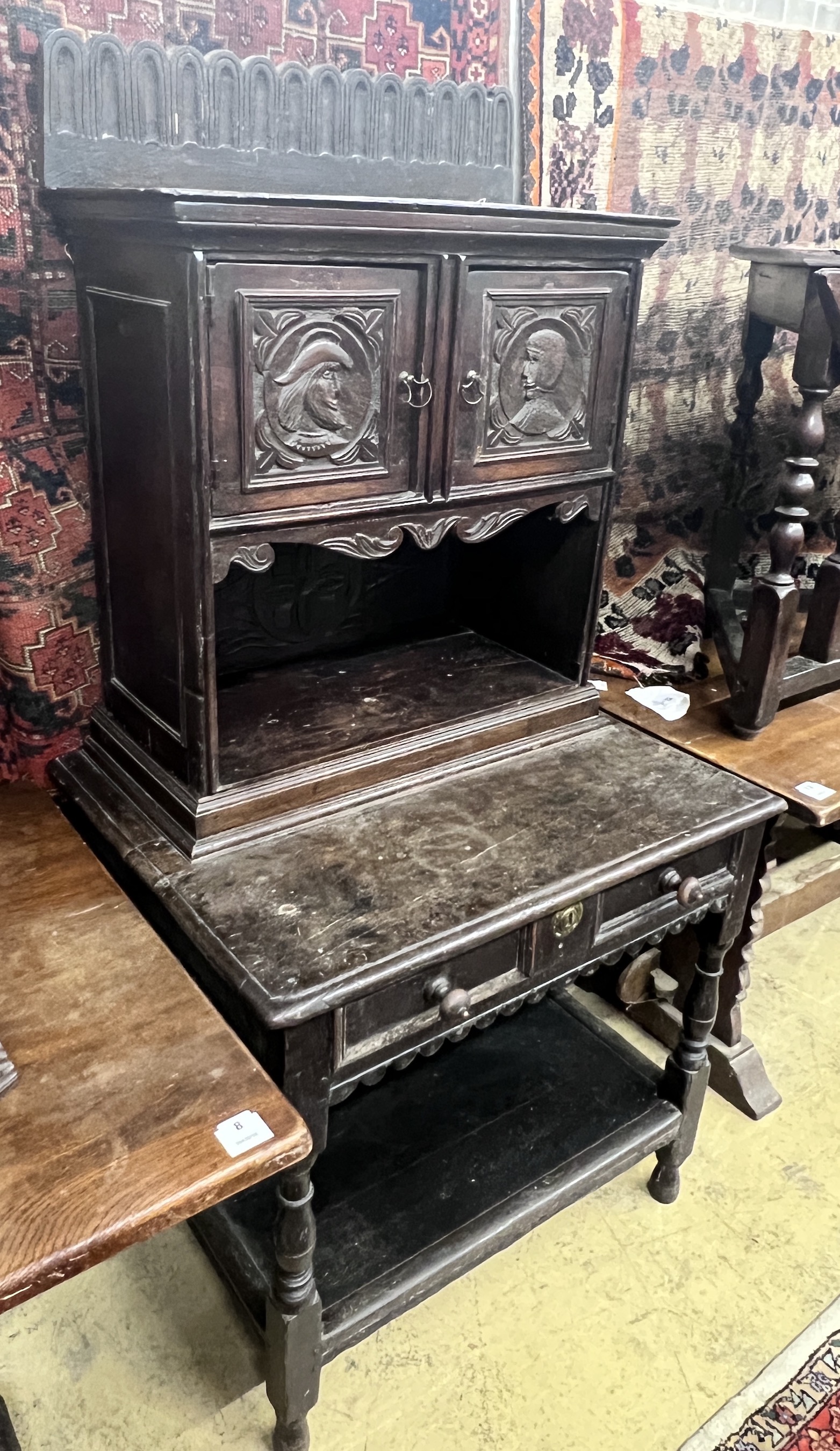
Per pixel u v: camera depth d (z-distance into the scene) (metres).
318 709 1.60
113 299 1.23
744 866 1.56
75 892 1.33
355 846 1.36
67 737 1.58
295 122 1.40
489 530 1.45
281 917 1.21
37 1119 1.00
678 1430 1.37
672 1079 1.69
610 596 2.18
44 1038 1.09
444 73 1.59
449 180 1.59
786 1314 1.53
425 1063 1.79
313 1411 1.39
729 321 2.13
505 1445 1.35
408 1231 1.47
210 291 1.08
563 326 1.39
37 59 1.22
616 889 1.39
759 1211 1.70
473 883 1.29
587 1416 1.39
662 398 2.11
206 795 1.33
